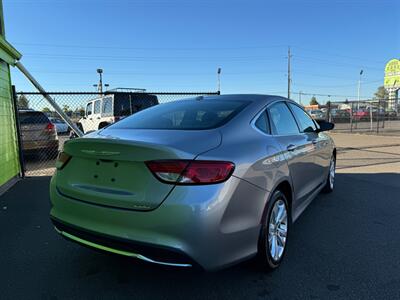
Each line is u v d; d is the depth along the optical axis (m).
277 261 3.14
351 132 20.66
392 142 14.40
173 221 2.29
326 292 2.79
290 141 3.58
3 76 6.63
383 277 3.03
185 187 2.31
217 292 2.81
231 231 2.47
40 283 2.97
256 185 2.71
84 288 2.89
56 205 2.90
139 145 2.43
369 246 3.67
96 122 12.48
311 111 31.66
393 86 37.81
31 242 3.84
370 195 5.68
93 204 2.60
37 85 7.63
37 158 9.71
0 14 6.64
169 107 3.64
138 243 2.36
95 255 3.51
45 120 9.64
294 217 3.73
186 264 2.33
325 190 5.66
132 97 11.56
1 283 2.97
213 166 2.39
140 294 2.80
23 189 6.27
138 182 2.42
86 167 2.71
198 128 2.89
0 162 6.29
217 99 3.64
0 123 6.34
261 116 3.33
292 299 2.70
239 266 3.13
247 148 2.77
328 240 3.83
